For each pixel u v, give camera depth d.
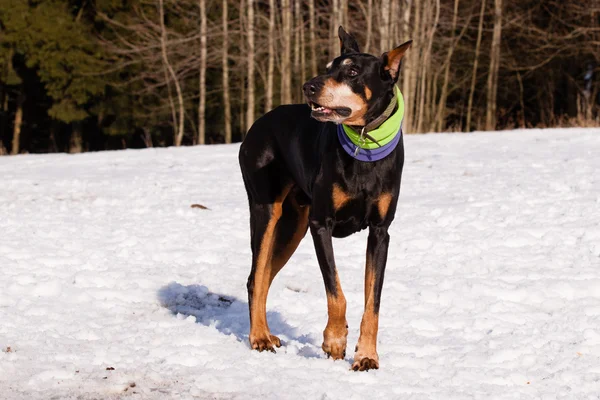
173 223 10.24
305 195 6.17
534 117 42.62
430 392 5.09
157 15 37.06
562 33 38.38
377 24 33.66
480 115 40.72
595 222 9.19
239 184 13.32
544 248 8.50
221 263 8.45
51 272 7.93
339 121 5.23
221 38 36.53
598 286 7.22
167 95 38.88
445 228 9.46
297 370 5.38
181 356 5.57
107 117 40.91
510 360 5.69
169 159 16.95
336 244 8.93
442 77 41.41
